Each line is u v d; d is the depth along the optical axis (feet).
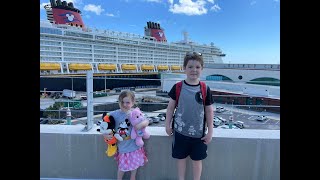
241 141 8.04
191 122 6.91
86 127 8.87
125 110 7.63
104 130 7.47
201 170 7.86
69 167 8.55
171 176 8.32
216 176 8.25
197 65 6.82
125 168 7.56
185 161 7.64
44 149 8.51
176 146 7.19
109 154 7.70
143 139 8.20
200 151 7.10
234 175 8.18
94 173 8.54
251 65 91.50
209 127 7.00
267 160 8.05
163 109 26.27
